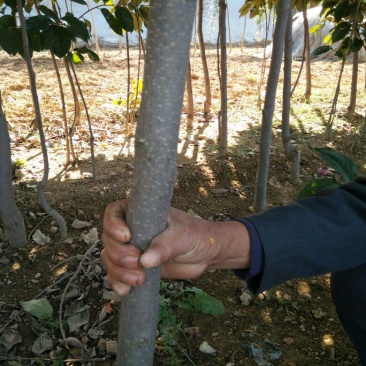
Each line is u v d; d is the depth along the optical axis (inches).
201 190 113.8
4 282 82.7
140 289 37.6
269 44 344.8
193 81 213.6
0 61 232.7
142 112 30.7
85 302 79.7
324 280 89.0
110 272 33.5
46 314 75.0
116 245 32.8
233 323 77.5
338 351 73.0
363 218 32.9
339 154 60.2
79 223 96.8
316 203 33.9
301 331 76.9
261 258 32.2
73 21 68.5
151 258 30.1
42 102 165.0
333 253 32.2
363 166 134.3
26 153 125.1
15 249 89.3
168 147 31.0
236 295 83.9
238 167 122.3
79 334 73.9
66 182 108.4
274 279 32.6
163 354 70.6
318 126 156.0
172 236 31.7
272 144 138.3
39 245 90.7
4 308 77.5
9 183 84.0
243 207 110.3
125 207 35.5
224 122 122.2
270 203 113.3
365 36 129.3
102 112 160.9
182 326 76.0
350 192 35.0
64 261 87.2
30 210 98.0
